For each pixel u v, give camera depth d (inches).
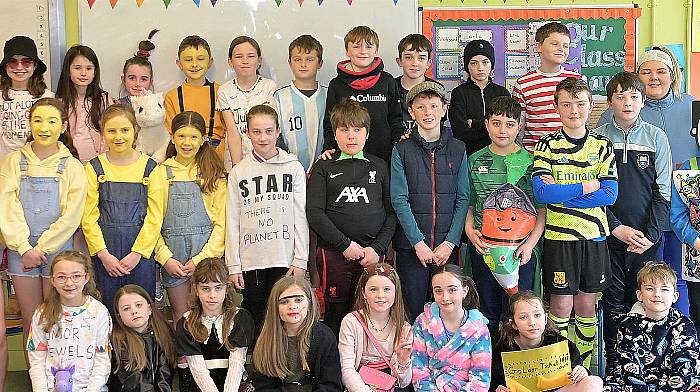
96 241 125.6
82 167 126.8
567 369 114.8
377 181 130.0
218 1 157.4
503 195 128.1
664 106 144.1
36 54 144.2
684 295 142.9
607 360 122.9
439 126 133.7
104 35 156.4
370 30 140.3
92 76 144.1
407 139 132.9
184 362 118.4
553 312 130.7
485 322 117.0
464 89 148.3
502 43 158.9
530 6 158.7
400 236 131.7
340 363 116.5
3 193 123.5
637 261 134.6
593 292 128.5
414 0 158.2
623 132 135.2
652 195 134.4
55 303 117.1
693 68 158.4
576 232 127.2
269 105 138.6
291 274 128.2
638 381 116.3
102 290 127.1
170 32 157.2
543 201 126.6
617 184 129.0
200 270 116.5
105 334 117.0
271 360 114.1
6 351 125.0
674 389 115.7
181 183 129.3
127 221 126.5
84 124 143.8
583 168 127.6
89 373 116.0
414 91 132.9
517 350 117.2
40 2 154.6
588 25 158.6
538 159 128.7
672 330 116.8
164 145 147.9
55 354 116.0
